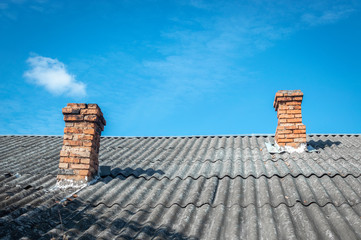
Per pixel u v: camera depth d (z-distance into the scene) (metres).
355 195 5.16
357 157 7.00
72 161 6.05
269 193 5.41
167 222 4.60
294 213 4.77
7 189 6.12
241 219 4.72
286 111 7.66
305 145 7.38
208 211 4.98
